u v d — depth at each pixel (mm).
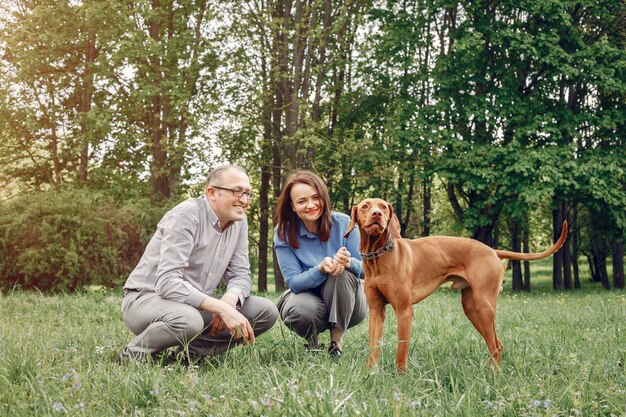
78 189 15531
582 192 17188
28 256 12016
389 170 16672
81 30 16812
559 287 19812
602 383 3148
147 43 15359
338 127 19234
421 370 3656
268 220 18844
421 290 4012
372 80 18953
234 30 16469
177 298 3803
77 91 17297
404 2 18312
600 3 17812
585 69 17359
